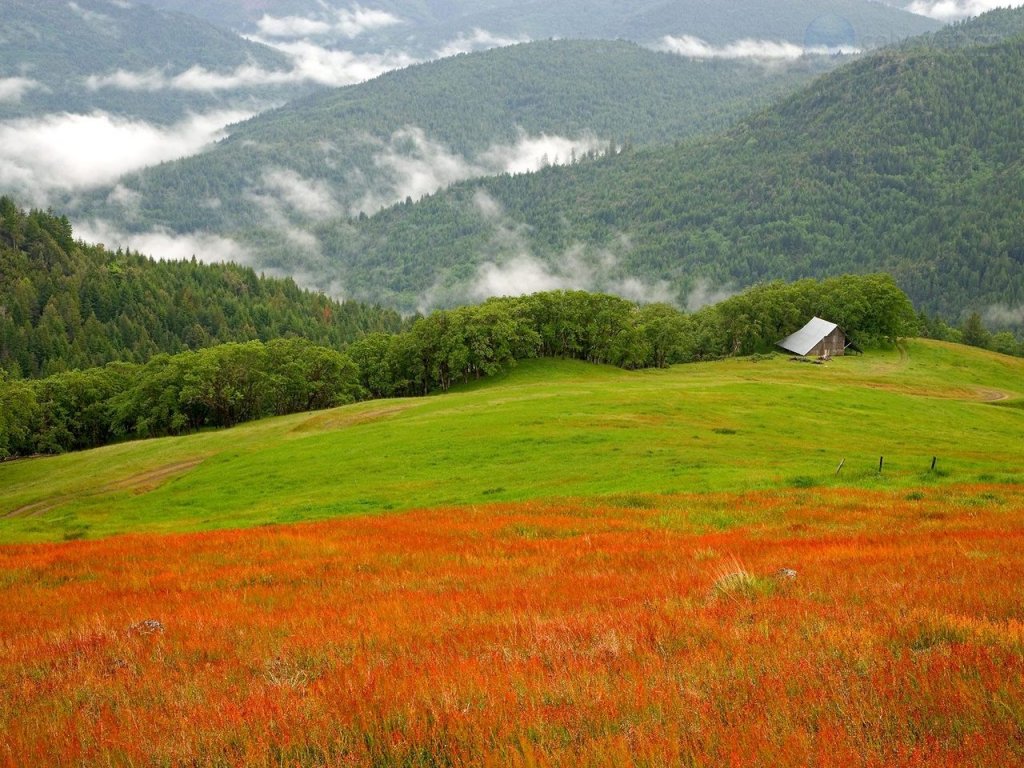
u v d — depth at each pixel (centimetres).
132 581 2030
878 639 856
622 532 2464
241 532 3005
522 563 1880
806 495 3120
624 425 6203
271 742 679
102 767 661
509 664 840
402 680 802
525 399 8231
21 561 2538
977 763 542
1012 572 1294
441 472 5056
